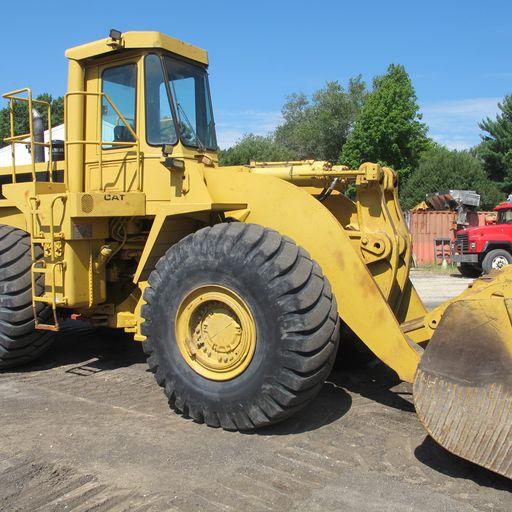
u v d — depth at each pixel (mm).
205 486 3150
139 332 4781
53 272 4977
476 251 16594
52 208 4949
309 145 47031
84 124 5418
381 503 2951
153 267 4723
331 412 4262
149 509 2920
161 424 4074
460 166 36875
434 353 3244
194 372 3986
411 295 4914
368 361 5551
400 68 34156
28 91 5355
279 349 3605
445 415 3156
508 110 41438
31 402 4609
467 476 3244
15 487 3160
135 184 5078
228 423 3855
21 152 7742
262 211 4293
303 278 3637
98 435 3885
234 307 3803
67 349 6438
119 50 5090
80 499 3025
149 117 5016
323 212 4062
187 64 5363
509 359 2990
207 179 4586
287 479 3223
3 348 5359
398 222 4648
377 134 33875
